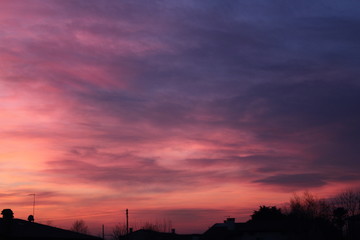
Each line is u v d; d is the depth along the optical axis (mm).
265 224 78500
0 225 38750
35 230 41594
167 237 90000
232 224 80812
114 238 90000
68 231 44406
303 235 72562
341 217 73625
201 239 82438
